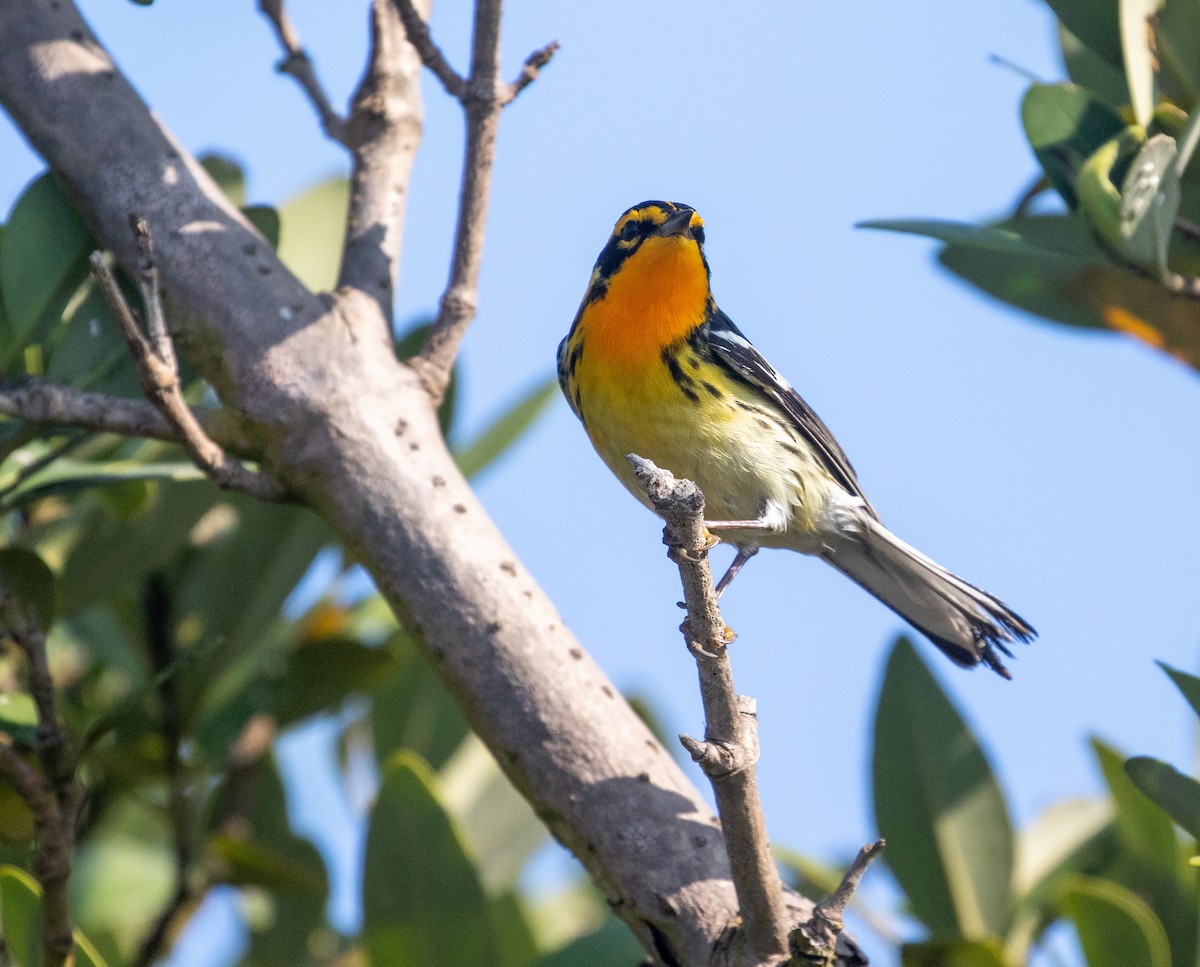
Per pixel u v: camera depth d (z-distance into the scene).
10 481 10.55
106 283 8.39
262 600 11.38
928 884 10.04
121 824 11.73
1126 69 9.66
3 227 10.81
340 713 12.16
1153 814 9.67
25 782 8.34
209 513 11.63
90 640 11.52
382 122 10.88
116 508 11.12
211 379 9.63
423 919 9.32
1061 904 9.29
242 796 10.96
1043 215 11.32
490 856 11.13
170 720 10.96
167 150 10.41
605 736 8.33
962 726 10.23
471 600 8.66
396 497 9.02
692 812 8.13
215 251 9.89
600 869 8.08
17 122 10.66
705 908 7.72
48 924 8.50
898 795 10.18
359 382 9.45
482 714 8.48
